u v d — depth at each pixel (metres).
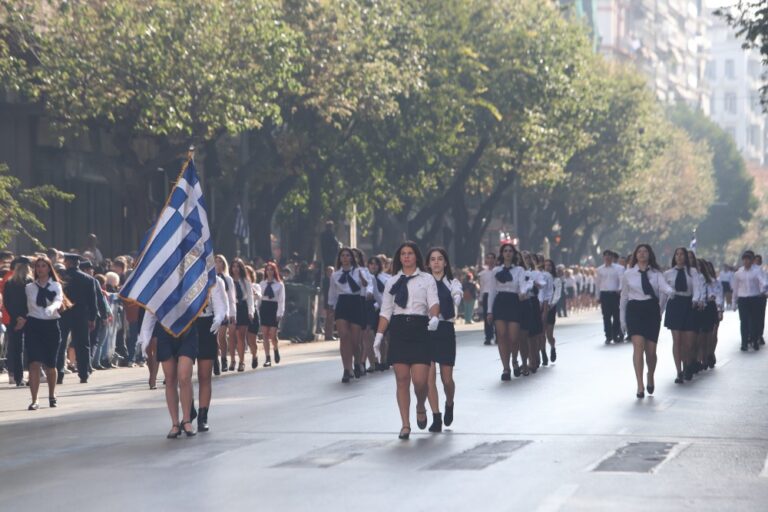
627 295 34.16
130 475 21.38
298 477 20.77
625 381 38.72
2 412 33.31
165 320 26.38
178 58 57.03
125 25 56.81
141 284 26.56
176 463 22.64
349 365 40.28
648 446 24.08
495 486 19.59
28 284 33.97
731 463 21.92
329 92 68.88
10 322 35.03
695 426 27.31
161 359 26.61
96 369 48.78
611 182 132.88
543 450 23.59
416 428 27.45
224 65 58.72
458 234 106.00
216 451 24.11
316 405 32.69
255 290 48.78
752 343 58.62
